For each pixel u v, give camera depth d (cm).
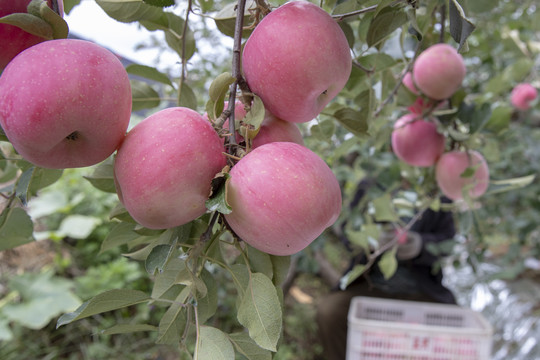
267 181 55
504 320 297
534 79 210
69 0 85
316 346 329
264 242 58
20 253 349
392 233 222
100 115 54
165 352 280
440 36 121
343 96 109
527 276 338
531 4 231
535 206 231
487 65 222
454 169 129
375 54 103
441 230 243
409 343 193
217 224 70
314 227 57
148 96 92
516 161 246
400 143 135
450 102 129
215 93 62
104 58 55
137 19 80
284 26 62
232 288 292
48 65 52
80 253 354
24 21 57
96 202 373
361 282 263
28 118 51
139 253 76
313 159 59
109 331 60
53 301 295
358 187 231
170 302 62
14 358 272
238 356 112
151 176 55
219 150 59
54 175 76
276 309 58
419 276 253
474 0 110
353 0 76
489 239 228
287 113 67
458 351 191
